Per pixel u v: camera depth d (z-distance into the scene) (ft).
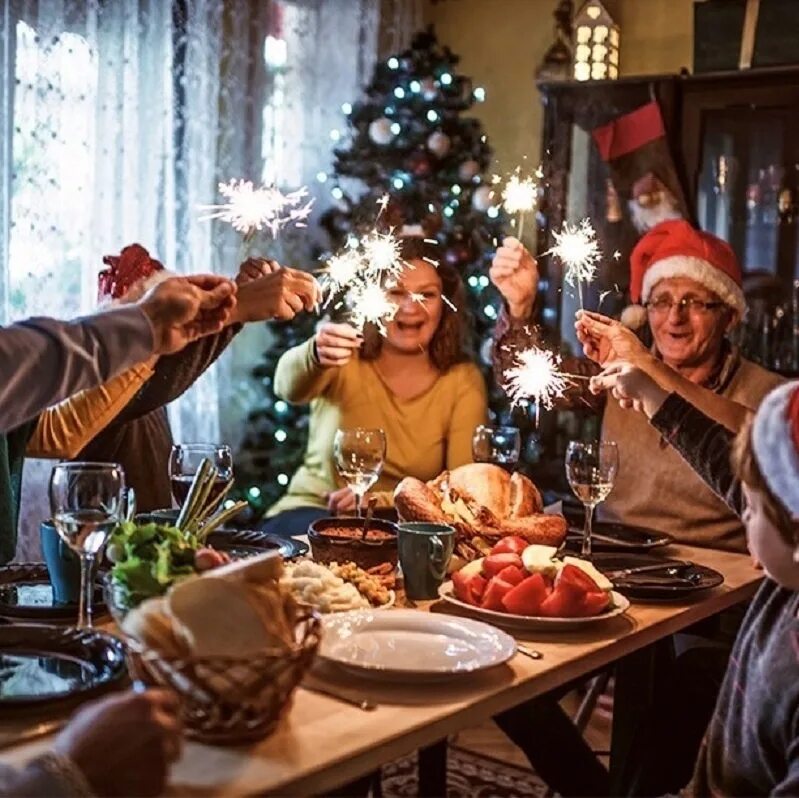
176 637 3.90
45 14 11.66
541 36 15.52
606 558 6.86
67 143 12.03
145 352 4.68
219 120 13.88
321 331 8.86
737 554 7.57
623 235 13.29
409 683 4.63
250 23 14.11
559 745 6.00
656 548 7.52
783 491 4.18
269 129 14.48
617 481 8.91
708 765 5.04
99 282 7.79
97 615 5.31
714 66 13.23
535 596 5.50
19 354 4.28
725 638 7.71
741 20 13.03
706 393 7.78
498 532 6.47
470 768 9.61
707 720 6.91
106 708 3.33
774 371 12.87
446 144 13.80
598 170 13.42
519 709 5.91
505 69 15.89
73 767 3.18
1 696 4.07
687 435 6.21
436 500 6.59
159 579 4.37
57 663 4.58
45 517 11.80
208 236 13.57
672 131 13.07
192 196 13.41
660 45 14.57
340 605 5.34
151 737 3.28
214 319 5.10
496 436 7.32
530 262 8.84
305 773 3.75
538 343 9.04
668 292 9.24
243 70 14.02
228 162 13.98
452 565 6.37
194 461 6.29
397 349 9.98
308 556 6.50
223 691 3.82
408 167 13.78
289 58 14.61
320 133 15.06
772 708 4.53
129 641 3.96
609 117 13.33
